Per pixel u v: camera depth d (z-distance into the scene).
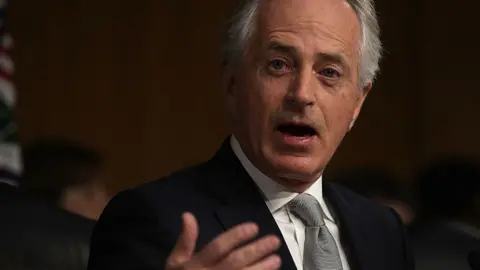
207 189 3.93
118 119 11.86
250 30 3.95
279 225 3.96
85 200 7.53
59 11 11.49
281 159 3.87
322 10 3.90
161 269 3.56
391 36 13.28
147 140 12.02
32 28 11.31
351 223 4.24
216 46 12.42
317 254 3.90
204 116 12.34
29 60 11.29
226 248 3.01
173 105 12.19
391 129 13.28
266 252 3.04
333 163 12.99
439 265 4.70
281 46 3.84
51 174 7.46
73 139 11.52
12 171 7.08
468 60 13.28
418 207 7.21
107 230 3.76
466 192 6.46
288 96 3.83
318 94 3.86
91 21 11.70
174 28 12.23
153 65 12.08
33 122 11.29
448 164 6.59
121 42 11.90
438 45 13.33
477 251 4.16
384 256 4.24
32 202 4.64
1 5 7.39
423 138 13.33
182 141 12.24
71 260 4.49
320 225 3.99
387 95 13.29
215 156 4.17
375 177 7.64
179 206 3.77
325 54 3.86
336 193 4.39
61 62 11.49
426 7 13.34
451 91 13.30
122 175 11.87
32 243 4.45
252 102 3.90
